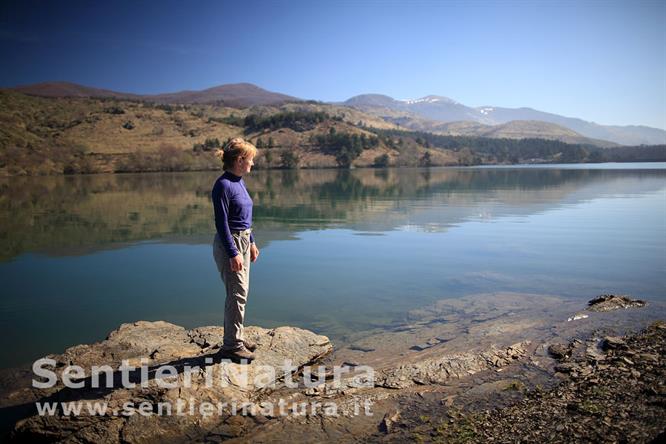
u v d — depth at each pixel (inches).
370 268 399.9
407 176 2684.5
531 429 134.6
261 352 193.5
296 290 334.6
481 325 245.0
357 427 145.0
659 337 199.5
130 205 1056.2
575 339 211.0
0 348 231.8
